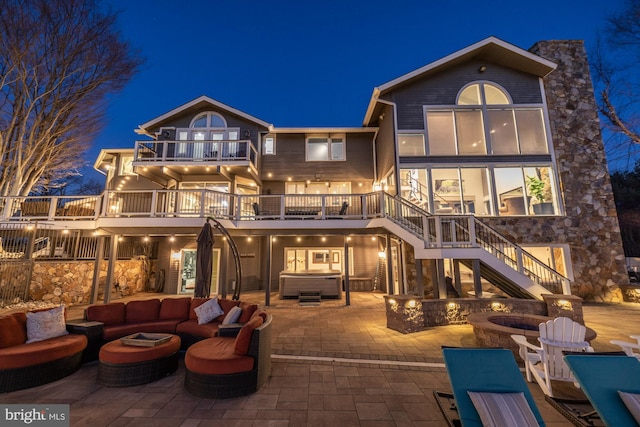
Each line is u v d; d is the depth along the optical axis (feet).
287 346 17.46
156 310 18.92
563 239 34.12
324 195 31.86
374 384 12.37
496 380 8.63
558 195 34.88
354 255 43.86
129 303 18.45
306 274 35.14
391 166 37.55
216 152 40.27
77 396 11.20
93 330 15.12
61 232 30.81
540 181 35.63
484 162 35.78
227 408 10.36
